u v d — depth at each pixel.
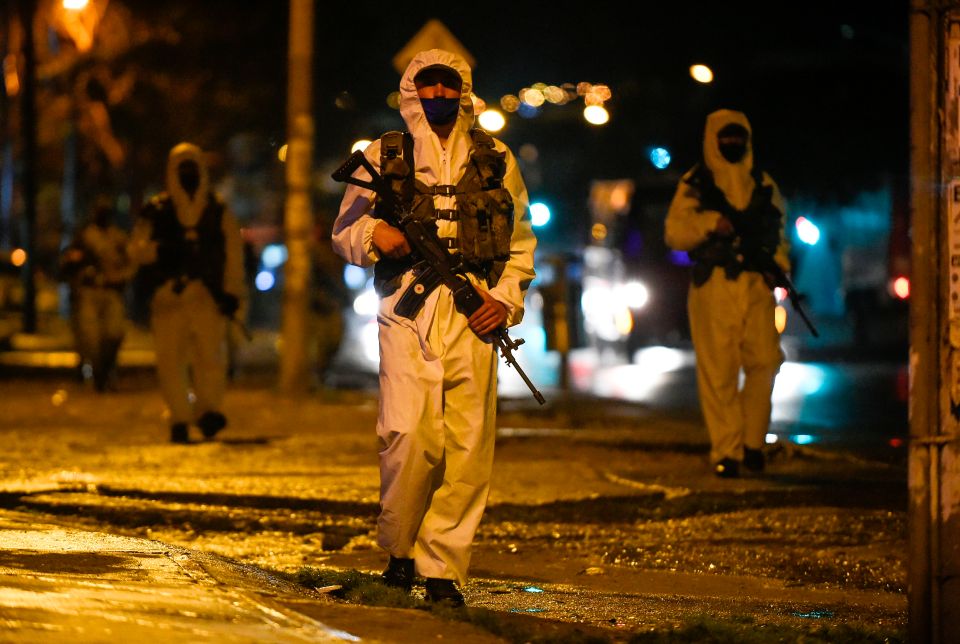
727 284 25.22
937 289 12.31
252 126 95.25
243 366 58.53
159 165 98.12
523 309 14.50
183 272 30.16
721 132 25.59
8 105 96.50
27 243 77.81
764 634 13.39
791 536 20.12
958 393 12.38
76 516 21.53
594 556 18.94
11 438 31.44
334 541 19.72
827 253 68.19
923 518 12.44
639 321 60.38
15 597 12.25
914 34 12.18
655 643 12.99
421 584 16.05
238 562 16.23
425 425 14.05
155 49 89.38
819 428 33.66
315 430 33.75
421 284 14.14
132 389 46.34
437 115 14.34
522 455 28.64
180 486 23.97
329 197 112.19
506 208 14.37
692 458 28.12
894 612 15.77
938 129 12.17
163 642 10.98
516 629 12.85
